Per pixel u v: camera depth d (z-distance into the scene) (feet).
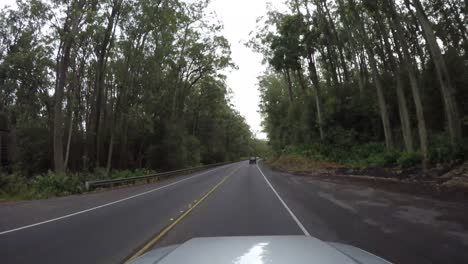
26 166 135.03
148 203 54.90
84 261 23.03
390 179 71.46
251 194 63.77
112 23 114.83
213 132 283.79
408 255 22.48
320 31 147.02
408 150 89.71
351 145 136.87
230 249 10.00
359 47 140.67
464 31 111.65
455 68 100.22
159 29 123.65
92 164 124.26
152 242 27.91
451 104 69.46
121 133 147.84
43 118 142.20
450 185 52.70
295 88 222.89
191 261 8.75
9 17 116.88
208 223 35.63
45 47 111.24
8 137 139.44
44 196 74.28
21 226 37.86
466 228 29.50
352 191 62.85
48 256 24.56
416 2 73.31
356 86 149.69
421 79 113.19
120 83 135.13
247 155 572.10
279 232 30.76
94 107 128.67
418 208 40.63
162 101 163.12
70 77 125.29
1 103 137.69
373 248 24.38
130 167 161.79
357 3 97.91
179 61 163.53
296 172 131.95
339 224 33.99
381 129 133.49
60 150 95.76
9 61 114.93
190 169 176.65
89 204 57.06
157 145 160.04
